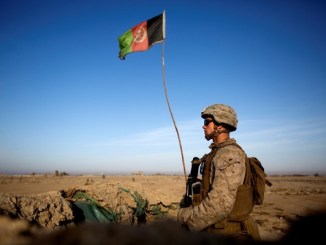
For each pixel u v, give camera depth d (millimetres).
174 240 593
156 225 620
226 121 2709
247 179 2475
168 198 7383
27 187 25297
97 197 5793
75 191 5824
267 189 25547
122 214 5875
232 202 2299
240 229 2348
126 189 6723
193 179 2873
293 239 875
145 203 6793
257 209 13312
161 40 7219
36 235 579
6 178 52469
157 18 7375
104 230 547
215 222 2326
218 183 2326
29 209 3582
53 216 3854
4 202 3410
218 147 2623
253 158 2674
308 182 41031
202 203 2357
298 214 10422
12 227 605
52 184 31234
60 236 545
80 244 514
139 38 7625
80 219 4859
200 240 621
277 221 9820
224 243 665
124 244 525
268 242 814
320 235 906
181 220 2480
